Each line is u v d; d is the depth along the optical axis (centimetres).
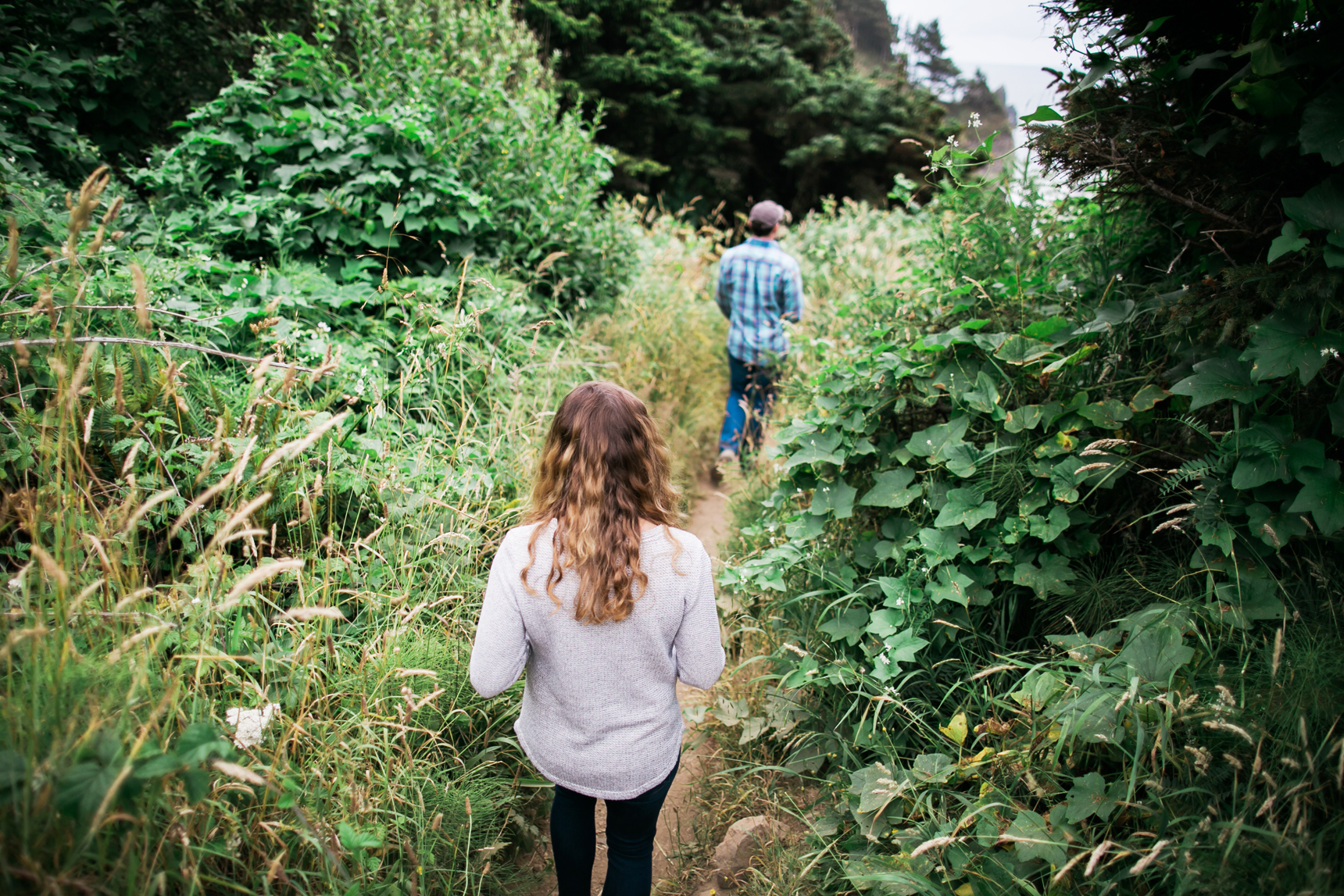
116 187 356
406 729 175
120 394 171
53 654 131
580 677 155
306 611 142
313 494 204
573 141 504
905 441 282
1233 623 181
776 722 241
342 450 247
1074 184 246
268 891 133
